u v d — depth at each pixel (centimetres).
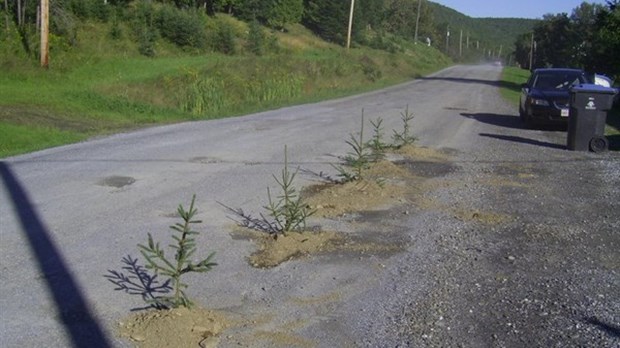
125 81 2717
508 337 513
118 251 681
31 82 2523
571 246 754
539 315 556
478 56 15200
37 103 2041
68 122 1773
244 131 1612
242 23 5828
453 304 578
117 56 3516
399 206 919
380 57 6312
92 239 716
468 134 1725
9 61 2622
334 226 812
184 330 502
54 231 739
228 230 770
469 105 2678
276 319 541
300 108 2333
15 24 3228
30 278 604
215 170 1102
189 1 5156
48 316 528
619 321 545
